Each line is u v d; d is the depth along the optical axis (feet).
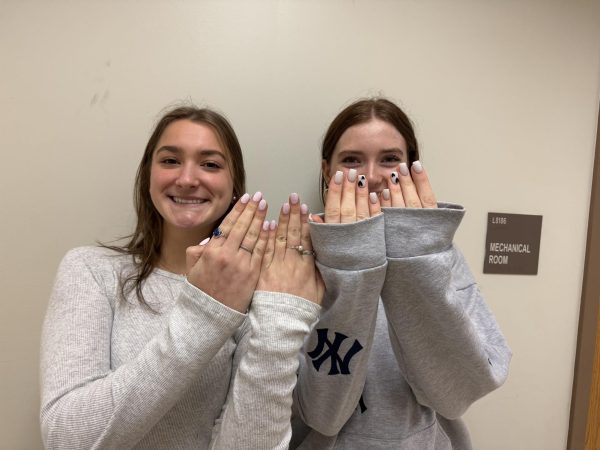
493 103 3.64
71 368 1.93
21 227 3.21
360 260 1.91
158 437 2.20
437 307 2.00
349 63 3.41
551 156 3.77
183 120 2.54
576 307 3.96
